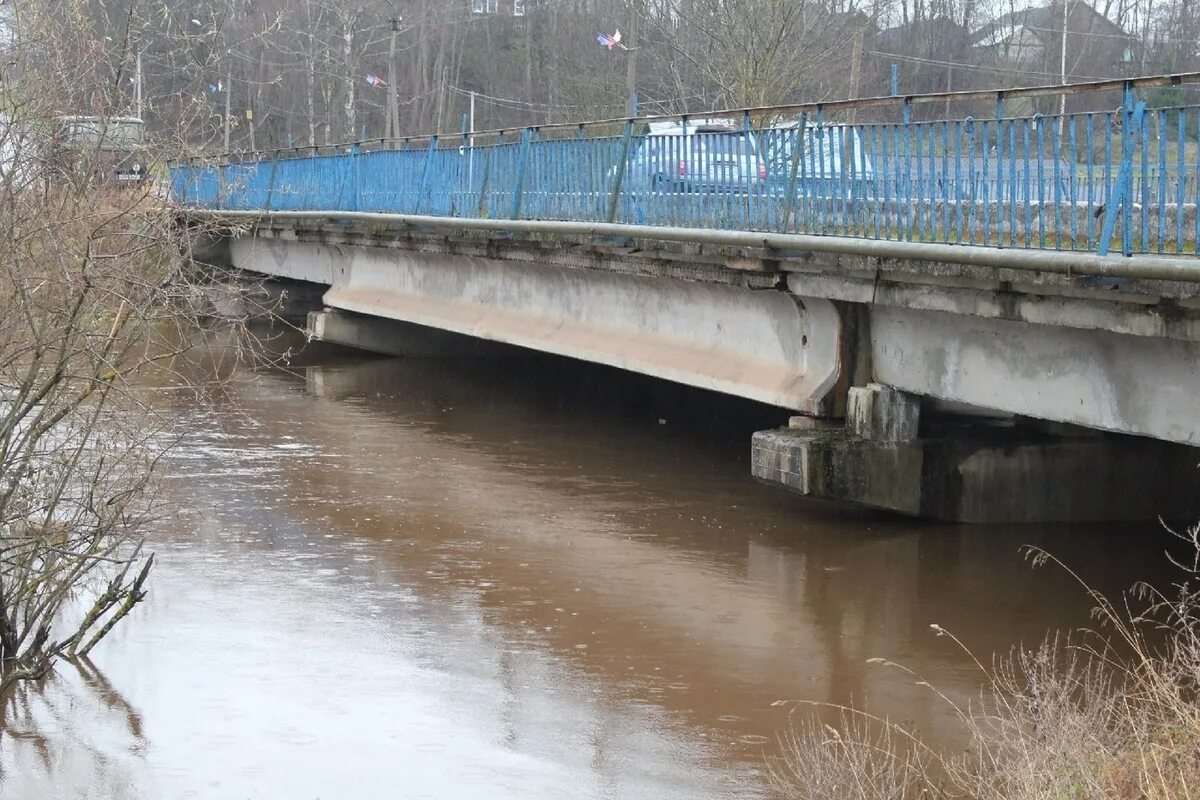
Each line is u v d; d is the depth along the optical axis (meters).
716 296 15.16
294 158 28.05
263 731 8.43
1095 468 13.84
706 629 10.50
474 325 20.91
